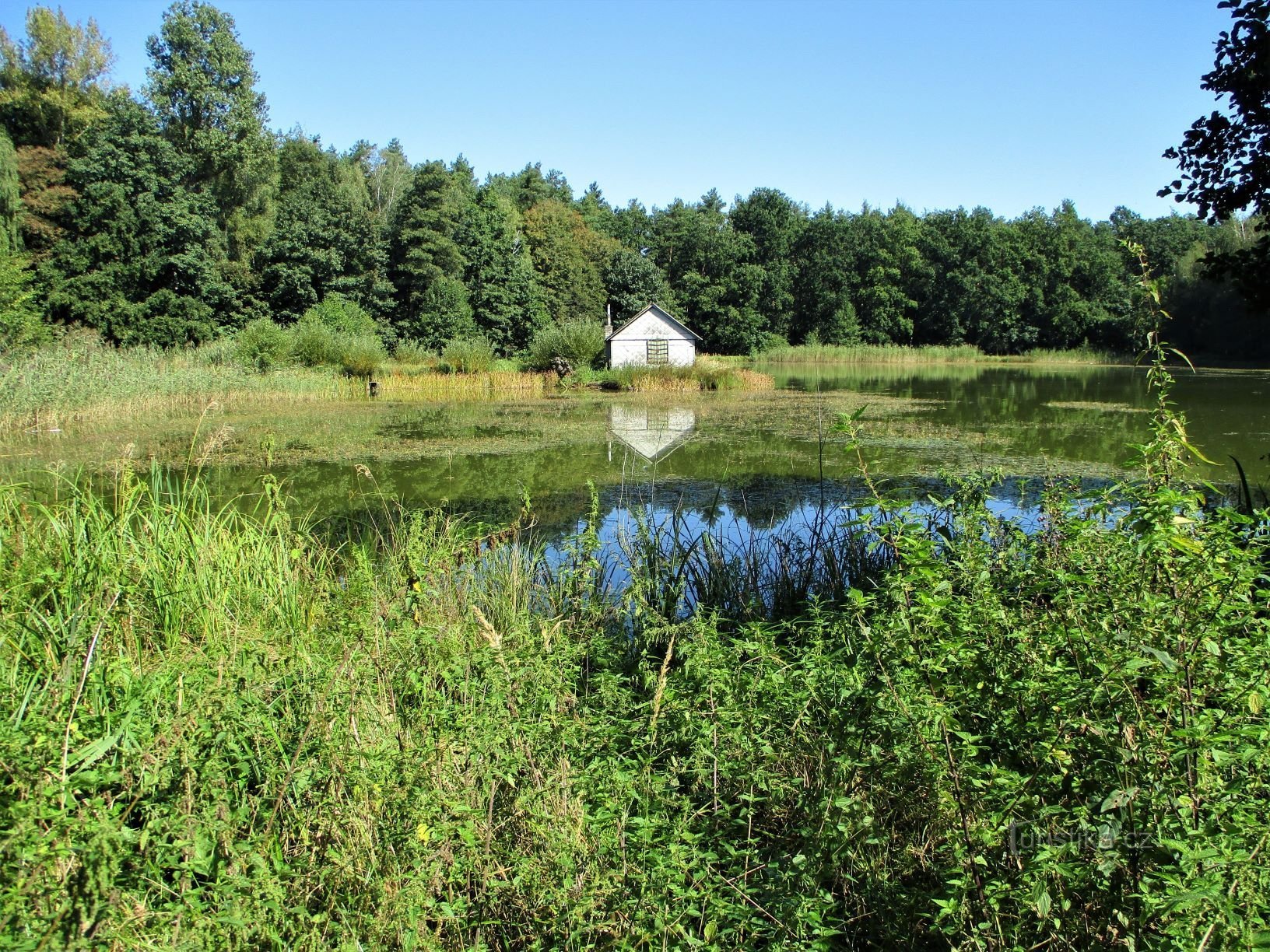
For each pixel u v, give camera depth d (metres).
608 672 4.38
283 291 46.41
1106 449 15.99
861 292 73.50
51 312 37.06
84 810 2.40
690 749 3.56
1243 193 7.80
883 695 2.71
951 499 3.67
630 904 2.52
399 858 2.60
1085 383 36.41
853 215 85.44
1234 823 2.08
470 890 2.76
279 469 14.28
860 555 6.97
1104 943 2.26
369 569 5.61
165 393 24.53
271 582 5.86
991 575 3.30
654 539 7.20
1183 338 48.25
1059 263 67.88
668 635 5.25
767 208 77.00
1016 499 9.59
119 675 3.60
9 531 5.78
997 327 68.75
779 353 67.19
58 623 4.37
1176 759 2.28
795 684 3.87
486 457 15.73
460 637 4.14
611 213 89.12
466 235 54.97
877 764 2.80
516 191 85.62
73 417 20.62
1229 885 2.01
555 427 20.97
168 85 47.72
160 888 2.39
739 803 3.31
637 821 2.84
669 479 13.24
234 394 26.67
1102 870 2.15
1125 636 2.42
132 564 5.36
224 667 3.50
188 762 2.71
